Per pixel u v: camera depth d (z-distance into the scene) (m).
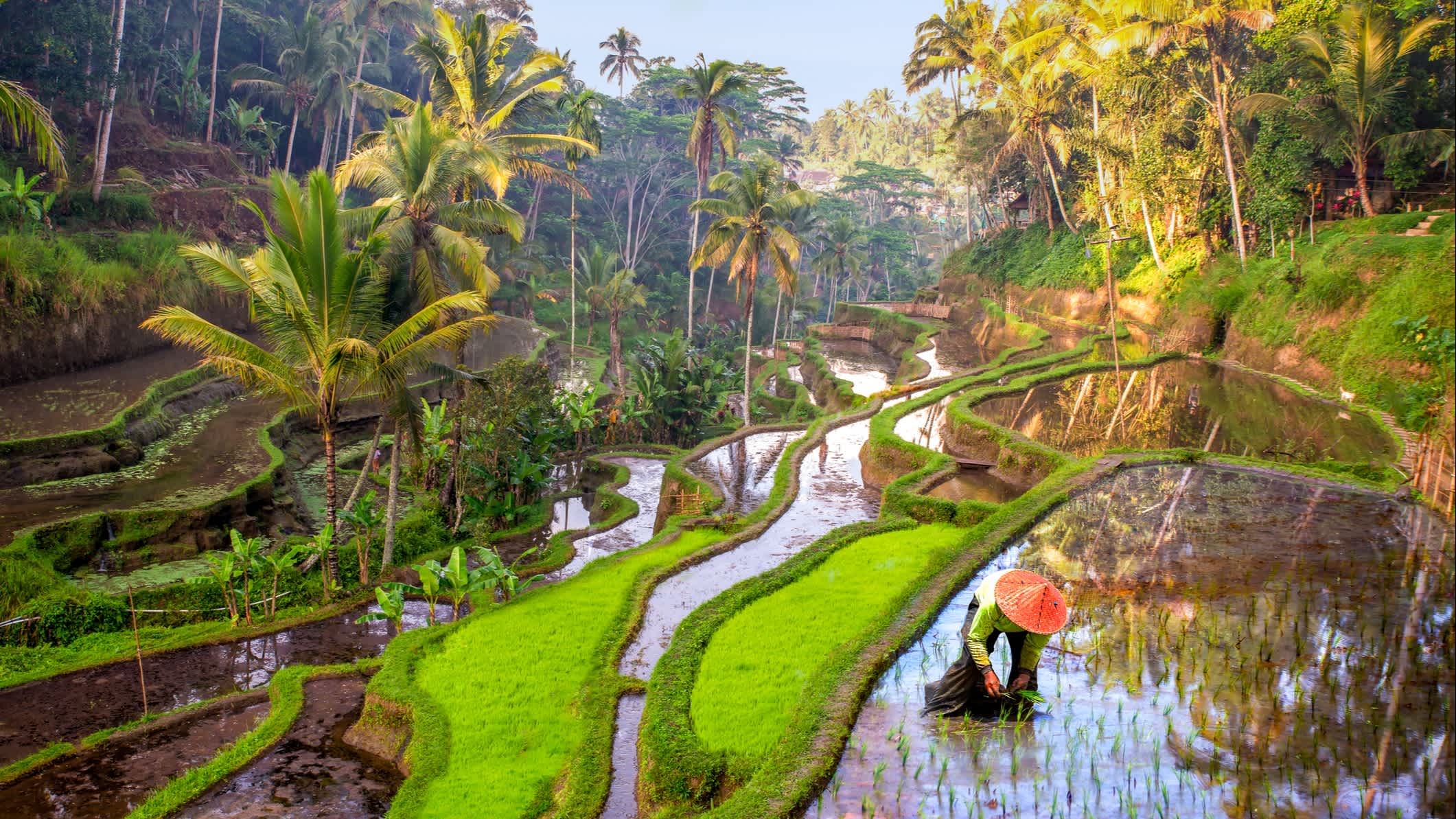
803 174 156.25
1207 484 18.42
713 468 29.39
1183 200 44.22
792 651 12.68
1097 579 12.15
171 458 26.61
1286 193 37.62
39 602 17.81
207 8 63.09
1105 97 46.59
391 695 13.97
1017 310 62.19
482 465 27.97
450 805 11.02
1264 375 34.66
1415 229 32.53
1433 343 26.08
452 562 18.42
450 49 31.14
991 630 7.76
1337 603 10.77
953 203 127.38
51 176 42.09
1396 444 22.30
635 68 85.50
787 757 7.66
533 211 81.12
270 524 23.92
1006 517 15.52
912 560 17.39
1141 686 8.51
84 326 33.78
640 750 10.83
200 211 48.19
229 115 58.28
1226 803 6.38
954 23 64.25
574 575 21.30
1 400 28.50
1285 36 35.56
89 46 41.81
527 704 13.76
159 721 14.69
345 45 62.97
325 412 20.42
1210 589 11.49
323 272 19.16
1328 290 32.56
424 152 24.77
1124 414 28.92
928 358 52.62
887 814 6.68
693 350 52.03
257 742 13.56
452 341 21.56
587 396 36.69
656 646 15.62
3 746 14.16
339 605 20.19
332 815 11.88
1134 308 48.97
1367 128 35.22
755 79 89.81
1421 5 32.28
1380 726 7.51
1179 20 37.81
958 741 7.62
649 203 92.50
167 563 20.88
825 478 26.80
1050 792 6.72
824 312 108.62
